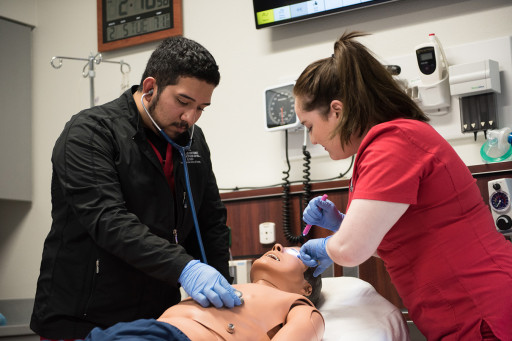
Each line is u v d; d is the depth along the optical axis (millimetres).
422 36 2568
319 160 2695
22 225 3441
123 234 1456
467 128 2357
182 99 1575
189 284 1419
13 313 3281
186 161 1781
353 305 1789
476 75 2301
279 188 2547
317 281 1829
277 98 2666
